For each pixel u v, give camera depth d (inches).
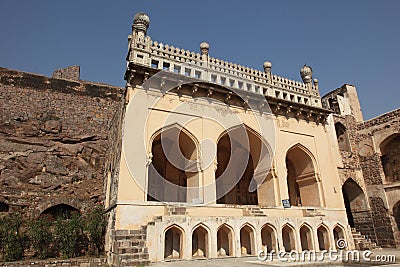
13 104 582.6
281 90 567.5
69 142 605.0
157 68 438.9
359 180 633.6
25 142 560.1
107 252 401.4
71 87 649.0
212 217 372.5
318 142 575.8
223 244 395.5
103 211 482.9
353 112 701.3
